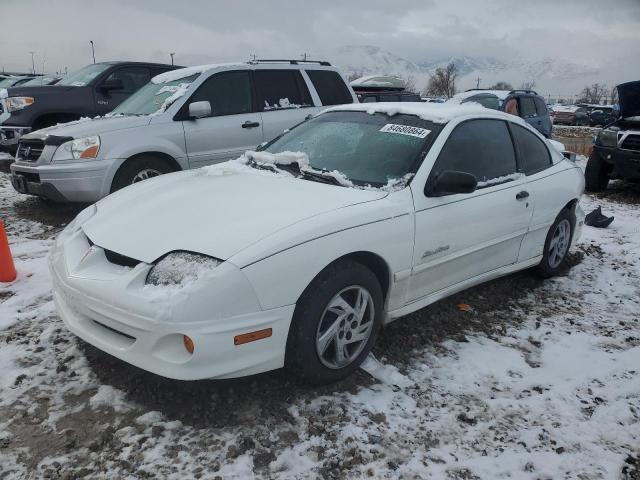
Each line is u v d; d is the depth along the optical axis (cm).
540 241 460
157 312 245
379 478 241
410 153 356
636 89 865
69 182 582
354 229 293
